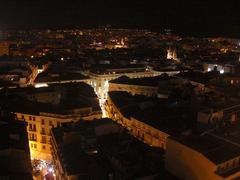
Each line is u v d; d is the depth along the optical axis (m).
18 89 161.38
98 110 134.25
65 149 93.12
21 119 127.00
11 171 81.31
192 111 120.88
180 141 74.81
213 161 66.56
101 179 77.00
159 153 87.44
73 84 176.25
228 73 196.12
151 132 108.19
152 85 177.38
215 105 119.44
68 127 108.94
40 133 125.00
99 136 98.75
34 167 116.38
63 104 135.25
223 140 77.81
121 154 82.50
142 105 130.25
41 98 149.50
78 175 80.19
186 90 158.62
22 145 91.88
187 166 72.06
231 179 66.38
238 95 140.12
